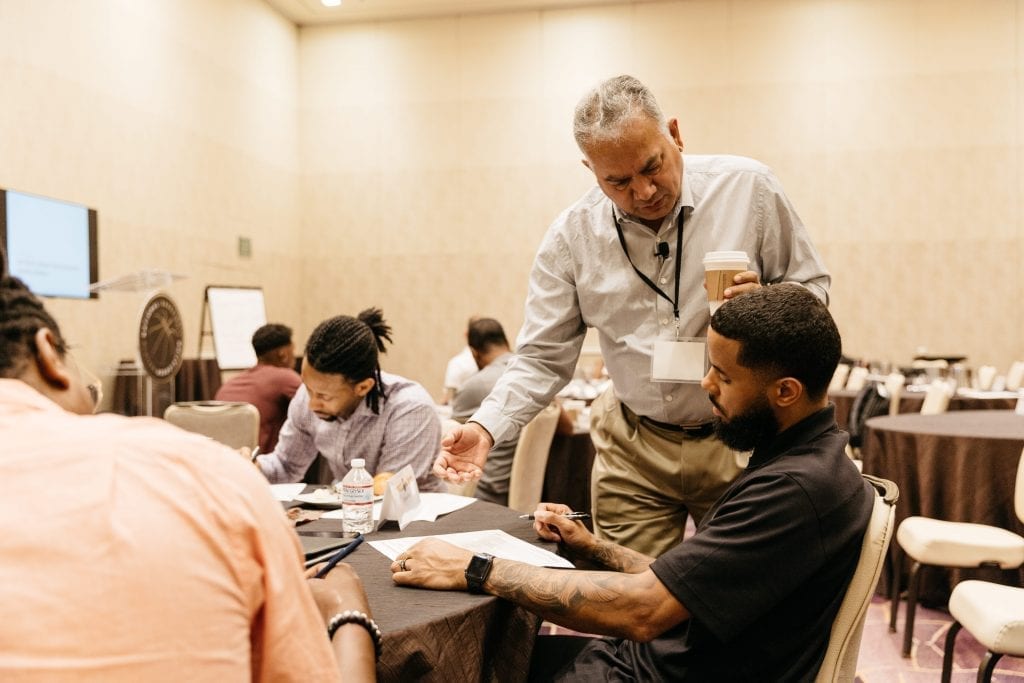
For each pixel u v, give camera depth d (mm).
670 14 8539
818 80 8344
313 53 9219
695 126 8516
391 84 9062
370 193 9109
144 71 6398
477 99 8898
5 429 695
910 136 8219
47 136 5336
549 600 1275
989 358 8125
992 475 3053
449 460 1825
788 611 1206
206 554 670
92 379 1058
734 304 1279
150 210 6465
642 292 1965
